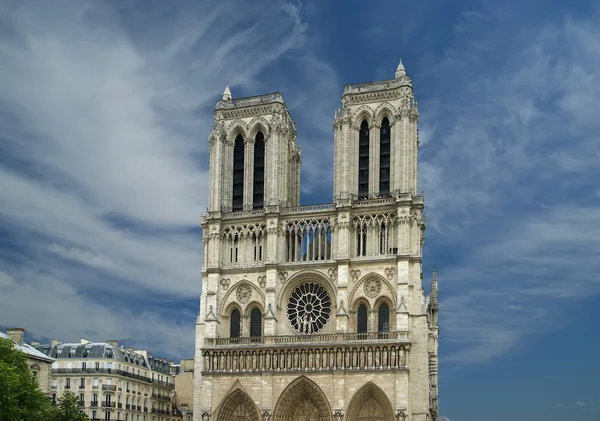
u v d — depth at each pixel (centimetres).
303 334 13962
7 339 10950
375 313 13825
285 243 14725
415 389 13212
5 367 9956
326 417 13438
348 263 14025
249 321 14575
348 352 13500
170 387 18562
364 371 13325
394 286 13775
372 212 14238
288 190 16088
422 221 14775
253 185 15375
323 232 14588
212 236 14988
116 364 15938
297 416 13750
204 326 14550
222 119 15688
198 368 14400
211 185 15312
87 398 15488
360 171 14912
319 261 14288
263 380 13762
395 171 14375
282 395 13650
